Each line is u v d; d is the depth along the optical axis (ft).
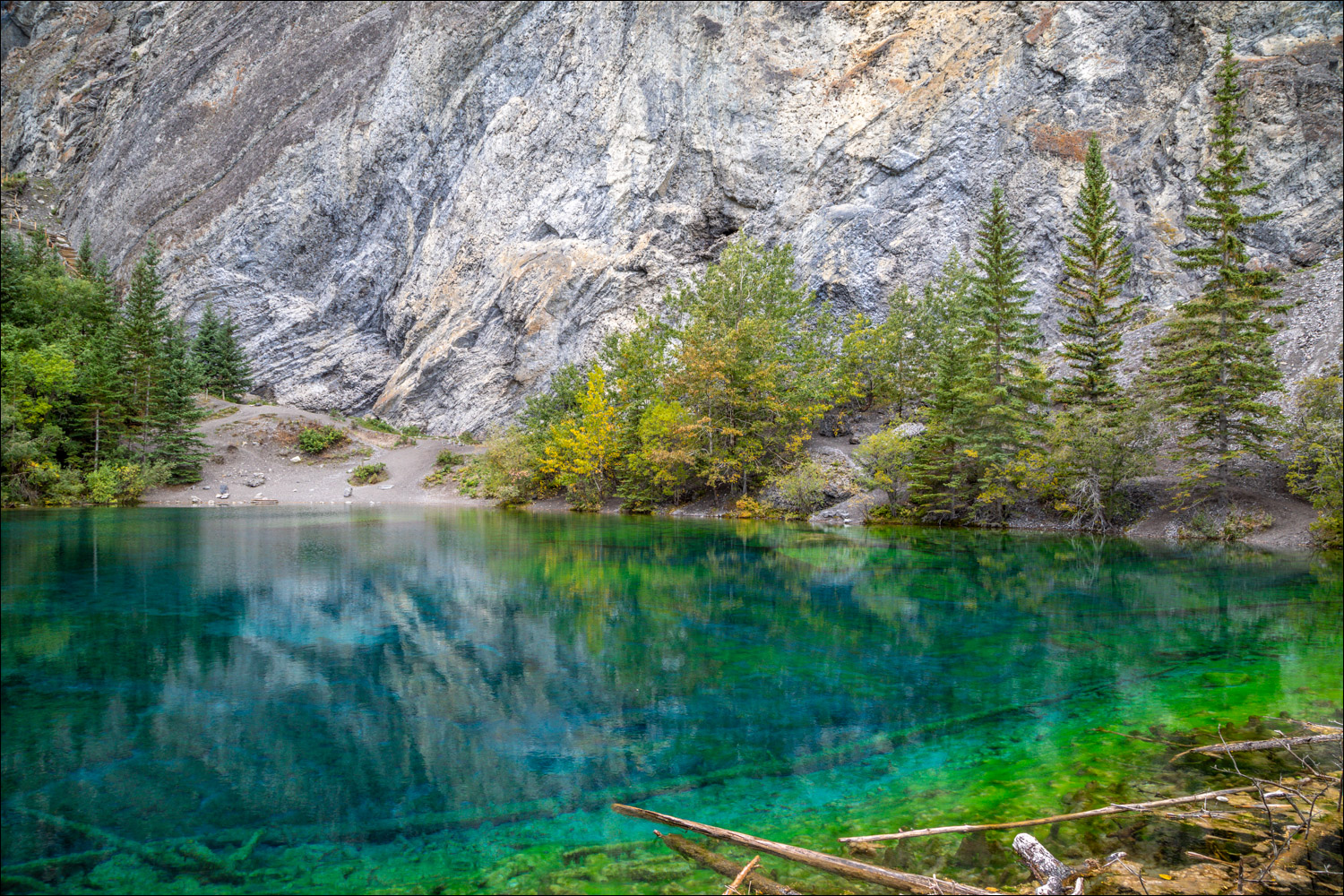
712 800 16.80
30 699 24.44
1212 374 78.33
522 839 14.85
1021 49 148.56
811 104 172.35
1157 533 77.41
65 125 324.19
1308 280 97.30
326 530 83.05
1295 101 124.57
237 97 266.16
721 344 113.70
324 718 22.72
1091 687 25.84
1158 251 132.46
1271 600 42.19
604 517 110.83
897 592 45.14
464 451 178.60
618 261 184.34
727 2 183.73
